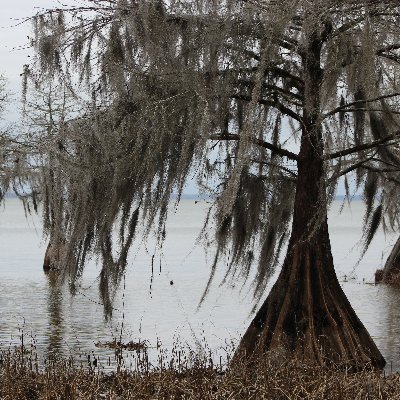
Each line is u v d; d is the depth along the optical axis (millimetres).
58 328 25516
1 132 22781
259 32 15852
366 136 17969
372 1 15227
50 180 16891
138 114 15914
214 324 26156
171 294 35562
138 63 16062
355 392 14133
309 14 15352
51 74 17062
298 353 16469
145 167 15781
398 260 39312
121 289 37812
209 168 17656
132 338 23250
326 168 16203
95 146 16266
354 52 15820
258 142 16672
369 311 30391
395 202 19078
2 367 16828
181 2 16109
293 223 17578
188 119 15875
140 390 14789
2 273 47938
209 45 15742
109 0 16703
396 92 16438
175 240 88000
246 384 14719
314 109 16031
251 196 18016
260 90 15148
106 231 16281
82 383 15430
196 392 14555
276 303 17250
